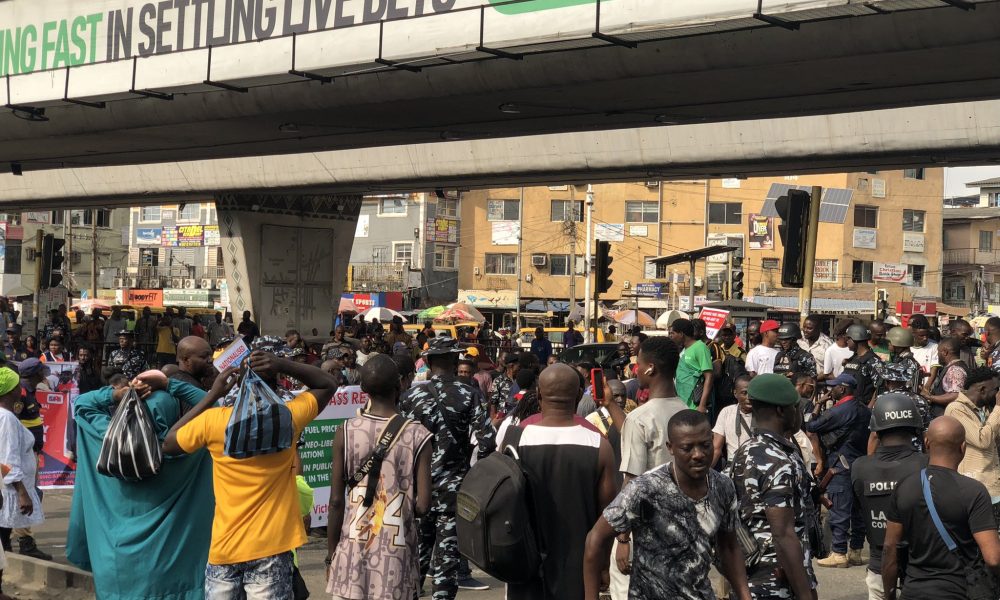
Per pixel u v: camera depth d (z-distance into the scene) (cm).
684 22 1301
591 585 497
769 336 1409
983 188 8506
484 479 535
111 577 696
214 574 604
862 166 2198
